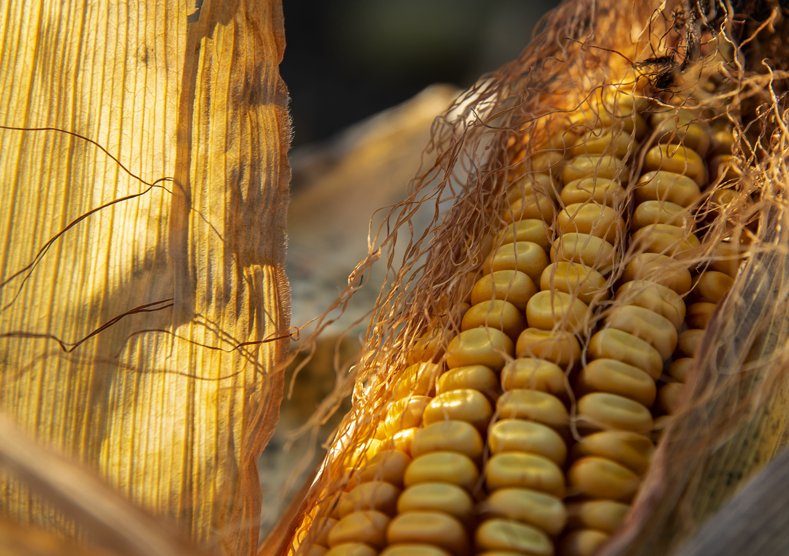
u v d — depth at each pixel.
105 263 0.23
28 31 0.23
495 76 0.26
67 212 0.23
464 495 0.20
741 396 0.21
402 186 0.52
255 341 0.23
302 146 0.86
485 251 0.23
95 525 0.18
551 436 0.20
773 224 0.22
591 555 0.19
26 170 0.23
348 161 0.52
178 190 0.23
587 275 0.21
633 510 0.19
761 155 0.23
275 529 0.22
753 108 0.24
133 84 0.23
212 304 0.23
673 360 0.22
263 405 0.23
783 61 0.24
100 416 0.22
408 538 0.20
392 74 0.95
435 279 0.23
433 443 0.20
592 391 0.21
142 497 0.22
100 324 0.22
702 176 0.23
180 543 0.19
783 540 0.19
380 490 0.20
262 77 0.24
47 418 0.22
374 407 0.22
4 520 0.19
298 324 0.35
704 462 0.20
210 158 0.24
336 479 0.22
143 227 0.23
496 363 0.21
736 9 0.24
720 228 0.22
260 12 0.24
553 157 0.23
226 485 0.22
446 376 0.21
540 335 0.21
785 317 0.21
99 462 0.22
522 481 0.20
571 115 0.24
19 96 0.23
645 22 0.26
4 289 0.22
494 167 0.25
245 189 0.24
